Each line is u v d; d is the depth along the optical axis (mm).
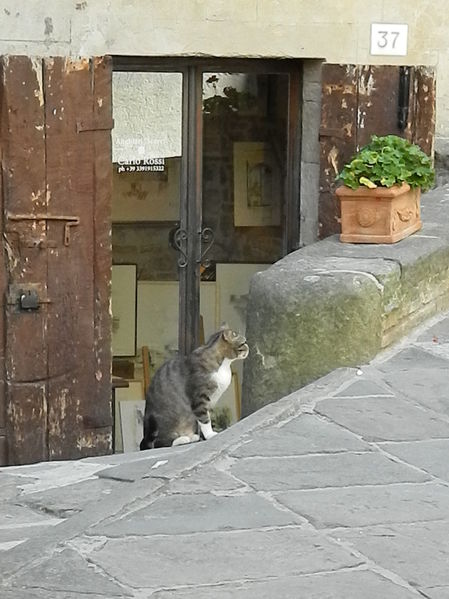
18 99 7156
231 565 3270
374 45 8281
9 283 7305
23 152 7207
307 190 8422
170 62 8070
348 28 8211
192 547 3383
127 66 7973
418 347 5637
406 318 5777
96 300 7516
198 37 7902
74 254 7422
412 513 3688
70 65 7254
